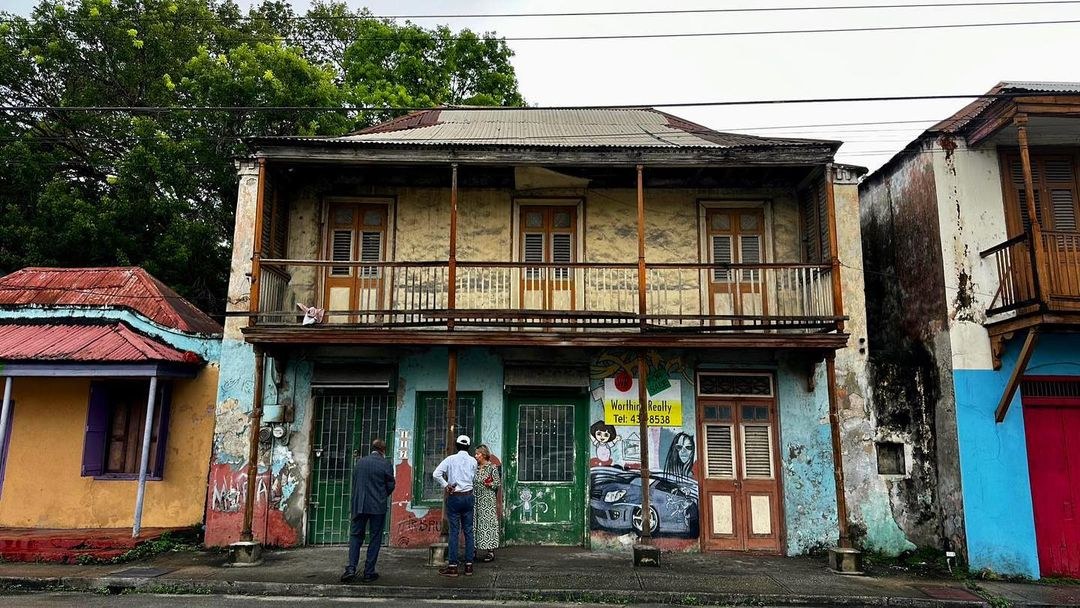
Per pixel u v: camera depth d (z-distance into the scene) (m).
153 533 9.72
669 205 11.23
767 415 10.43
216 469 10.04
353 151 9.62
